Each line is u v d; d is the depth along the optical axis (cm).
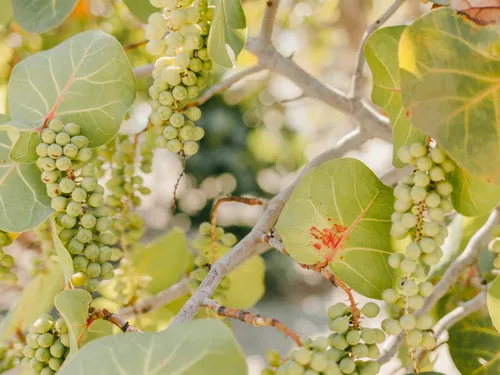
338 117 304
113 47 113
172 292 131
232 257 109
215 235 124
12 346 115
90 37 114
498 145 98
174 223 441
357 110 130
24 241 131
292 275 474
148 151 131
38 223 109
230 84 132
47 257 118
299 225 106
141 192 129
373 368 99
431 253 101
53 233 109
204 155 507
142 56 163
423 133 102
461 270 117
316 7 147
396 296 101
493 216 117
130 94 113
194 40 109
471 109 99
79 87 113
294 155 516
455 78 99
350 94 131
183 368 91
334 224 106
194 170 504
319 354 95
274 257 484
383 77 109
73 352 102
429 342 100
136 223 128
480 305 116
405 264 100
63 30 156
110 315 105
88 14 156
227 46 111
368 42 108
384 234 106
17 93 114
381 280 106
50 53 115
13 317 116
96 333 107
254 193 508
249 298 134
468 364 115
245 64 177
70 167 108
